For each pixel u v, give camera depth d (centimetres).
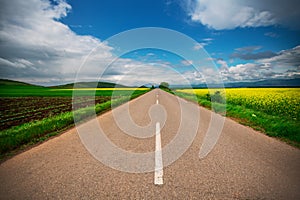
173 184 329
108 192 306
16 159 441
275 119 830
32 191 310
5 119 1155
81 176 359
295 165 402
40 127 732
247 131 695
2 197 295
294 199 289
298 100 1399
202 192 305
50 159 439
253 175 359
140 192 306
